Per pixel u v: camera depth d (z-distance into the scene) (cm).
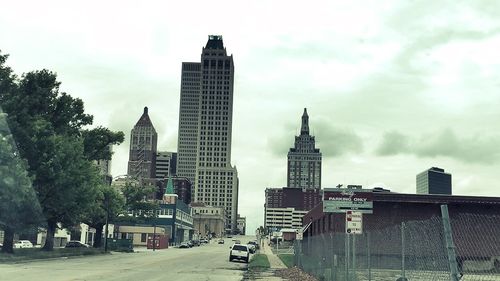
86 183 4678
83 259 4266
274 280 2570
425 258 1512
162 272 2942
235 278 2658
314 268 2797
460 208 4538
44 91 4500
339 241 2280
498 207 4525
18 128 3969
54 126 4700
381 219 4509
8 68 4300
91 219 6662
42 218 3584
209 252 7862
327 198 4288
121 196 6525
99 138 5575
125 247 7644
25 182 3353
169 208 13612
